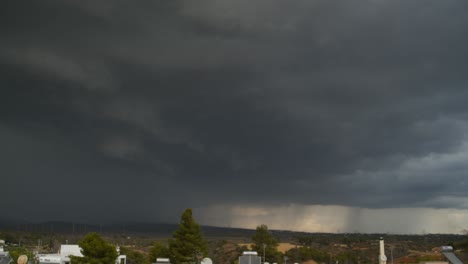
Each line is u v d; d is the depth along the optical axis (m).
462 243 140.38
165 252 100.62
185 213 95.50
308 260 164.62
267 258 138.00
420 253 154.62
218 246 187.00
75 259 74.56
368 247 192.88
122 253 136.12
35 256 94.62
